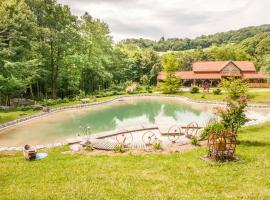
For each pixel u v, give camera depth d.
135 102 47.09
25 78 39.47
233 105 15.59
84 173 11.16
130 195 8.45
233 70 66.25
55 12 45.75
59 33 45.97
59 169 11.91
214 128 17.19
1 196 8.70
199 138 17.95
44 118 32.56
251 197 7.92
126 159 13.44
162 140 20.33
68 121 30.81
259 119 27.97
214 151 12.14
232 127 15.65
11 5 35.38
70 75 53.16
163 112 37.12
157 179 9.99
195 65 69.94
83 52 56.84
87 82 61.47
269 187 8.73
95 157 14.19
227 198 7.93
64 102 44.28
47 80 52.03
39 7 44.00
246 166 11.00
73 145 18.75
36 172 11.57
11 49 32.38
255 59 92.06
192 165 11.59
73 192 8.80
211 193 8.42
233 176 9.92
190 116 33.50
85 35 58.44
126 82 68.38
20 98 49.75
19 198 8.43
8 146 20.48
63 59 50.97
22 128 27.00
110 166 12.13
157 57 85.38
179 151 14.75
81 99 44.59
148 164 12.24
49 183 10.02
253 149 13.72
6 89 36.84
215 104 42.75
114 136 22.38
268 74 38.47
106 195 8.49
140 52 87.56
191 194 8.38
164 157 13.47
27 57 39.38
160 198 8.12
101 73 60.09
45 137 23.39
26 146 14.78
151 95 55.66
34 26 37.78
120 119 32.41
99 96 52.53
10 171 11.81
